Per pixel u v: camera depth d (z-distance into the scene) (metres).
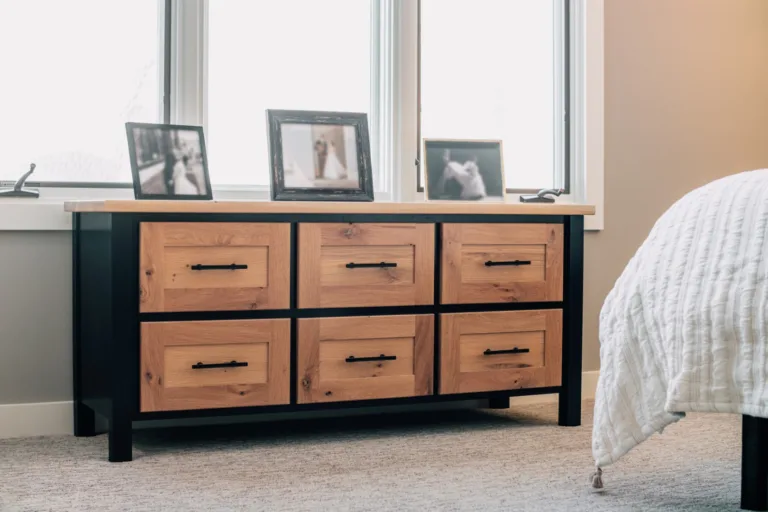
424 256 2.82
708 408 1.93
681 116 3.76
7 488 2.21
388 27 3.28
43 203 2.82
